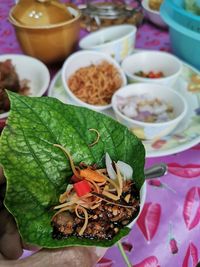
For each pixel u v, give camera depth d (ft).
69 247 0.66
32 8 1.43
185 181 0.99
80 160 0.82
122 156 0.83
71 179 0.80
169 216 0.91
